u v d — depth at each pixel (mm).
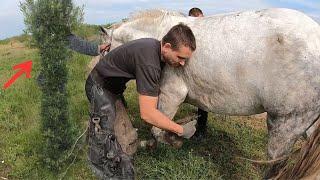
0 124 2494
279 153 1793
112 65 1541
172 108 1986
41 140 2240
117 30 2203
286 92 1697
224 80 1803
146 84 1457
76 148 2154
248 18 1784
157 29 2080
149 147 2199
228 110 1893
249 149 2449
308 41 1676
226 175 2201
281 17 1727
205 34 1840
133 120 2604
